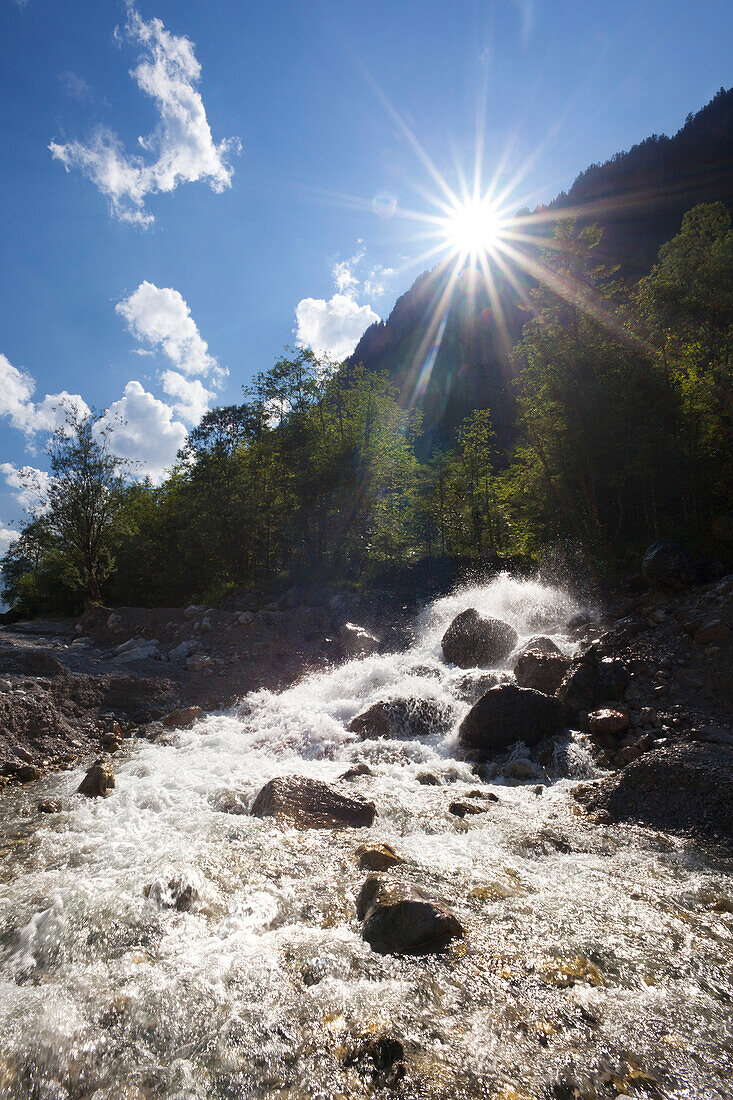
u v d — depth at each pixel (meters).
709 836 5.17
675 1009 2.99
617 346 16.52
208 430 26.66
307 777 6.33
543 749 7.47
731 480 14.18
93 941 3.73
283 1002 3.08
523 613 13.48
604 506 16.31
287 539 22.62
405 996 3.11
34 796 6.64
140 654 14.54
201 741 8.99
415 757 7.90
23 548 39.06
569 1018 2.92
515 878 4.49
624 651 9.02
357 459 21.92
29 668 10.86
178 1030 2.89
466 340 110.25
